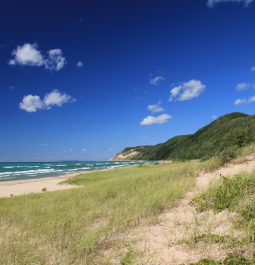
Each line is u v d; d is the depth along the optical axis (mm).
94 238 7902
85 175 37469
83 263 6621
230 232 7184
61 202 14594
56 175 53938
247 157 17516
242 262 5805
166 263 6305
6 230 9805
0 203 16969
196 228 7629
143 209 10078
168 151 168625
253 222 7293
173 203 10586
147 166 41562
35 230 9422
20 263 6707
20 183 37750
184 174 18500
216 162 17953
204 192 10906
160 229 8367
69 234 8602
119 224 9039
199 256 6414
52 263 6777
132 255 6715
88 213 10961
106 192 15727
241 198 9102
